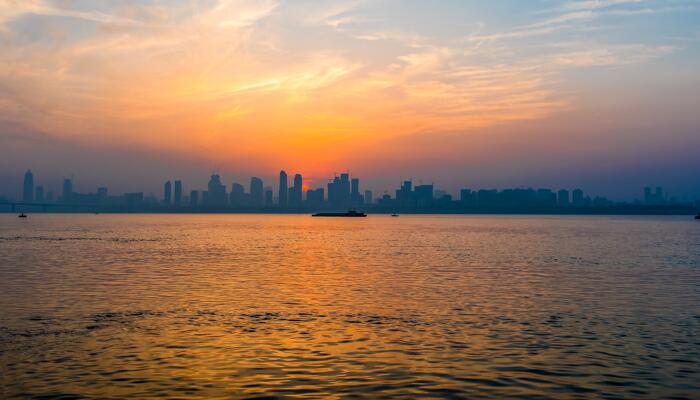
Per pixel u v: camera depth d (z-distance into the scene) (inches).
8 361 1011.9
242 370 971.9
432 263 2962.6
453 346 1135.0
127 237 5772.6
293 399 834.8
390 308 1569.9
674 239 5733.3
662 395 860.6
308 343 1154.0
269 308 1563.7
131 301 1675.7
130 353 1071.0
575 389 885.2
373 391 870.4
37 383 896.9
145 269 2598.4
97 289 1932.8
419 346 1133.7
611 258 3329.2
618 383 913.5
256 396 846.5
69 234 6358.3
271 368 983.6
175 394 853.2
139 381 911.0
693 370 979.9
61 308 1551.4
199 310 1528.1
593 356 1066.7
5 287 1975.9
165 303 1641.2
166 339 1182.9
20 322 1352.1
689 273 2506.2
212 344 1143.0
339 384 901.8
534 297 1782.7
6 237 5600.4
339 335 1227.2
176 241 5068.9
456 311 1525.6
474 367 993.5
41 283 2084.2
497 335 1234.6
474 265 2851.9
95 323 1346.0
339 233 7165.4
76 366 986.7
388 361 1028.5
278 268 2674.7
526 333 1256.2
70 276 2304.4
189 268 2652.6
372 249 4082.2
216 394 854.5
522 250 4013.3
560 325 1344.7
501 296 1802.4
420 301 1694.1
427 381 918.4
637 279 2276.1
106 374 944.9
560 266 2819.9
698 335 1243.8
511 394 861.2
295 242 4992.6
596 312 1521.9
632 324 1362.0
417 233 7239.2
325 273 2454.5
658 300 1734.7
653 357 1061.1
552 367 996.6
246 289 1945.1
